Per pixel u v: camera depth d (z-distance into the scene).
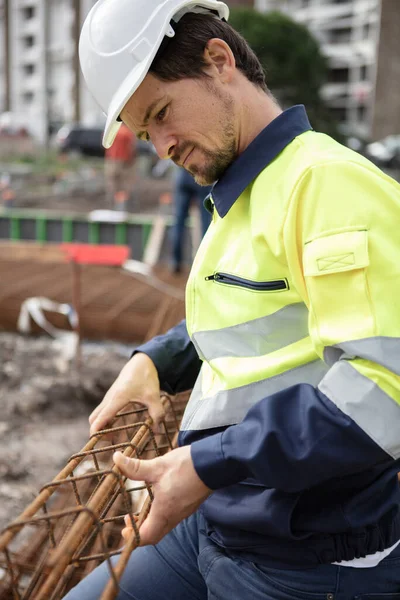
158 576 1.32
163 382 1.54
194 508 1.04
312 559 1.10
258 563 1.15
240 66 1.19
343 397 0.96
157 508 1.03
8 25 52.22
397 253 1.00
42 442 3.23
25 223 9.02
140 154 18.58
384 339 0.96
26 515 0.97
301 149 1.13
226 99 1.15
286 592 1.12
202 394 1.28
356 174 1.03
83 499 1.99
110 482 1.05
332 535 1.11
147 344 1.53
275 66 19.56
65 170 19.45
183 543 1.34
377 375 0.95
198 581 1.33
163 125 1.16
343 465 0.96
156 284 5.66
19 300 5.00
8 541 0.93
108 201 13.82
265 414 0.99
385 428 0.95
